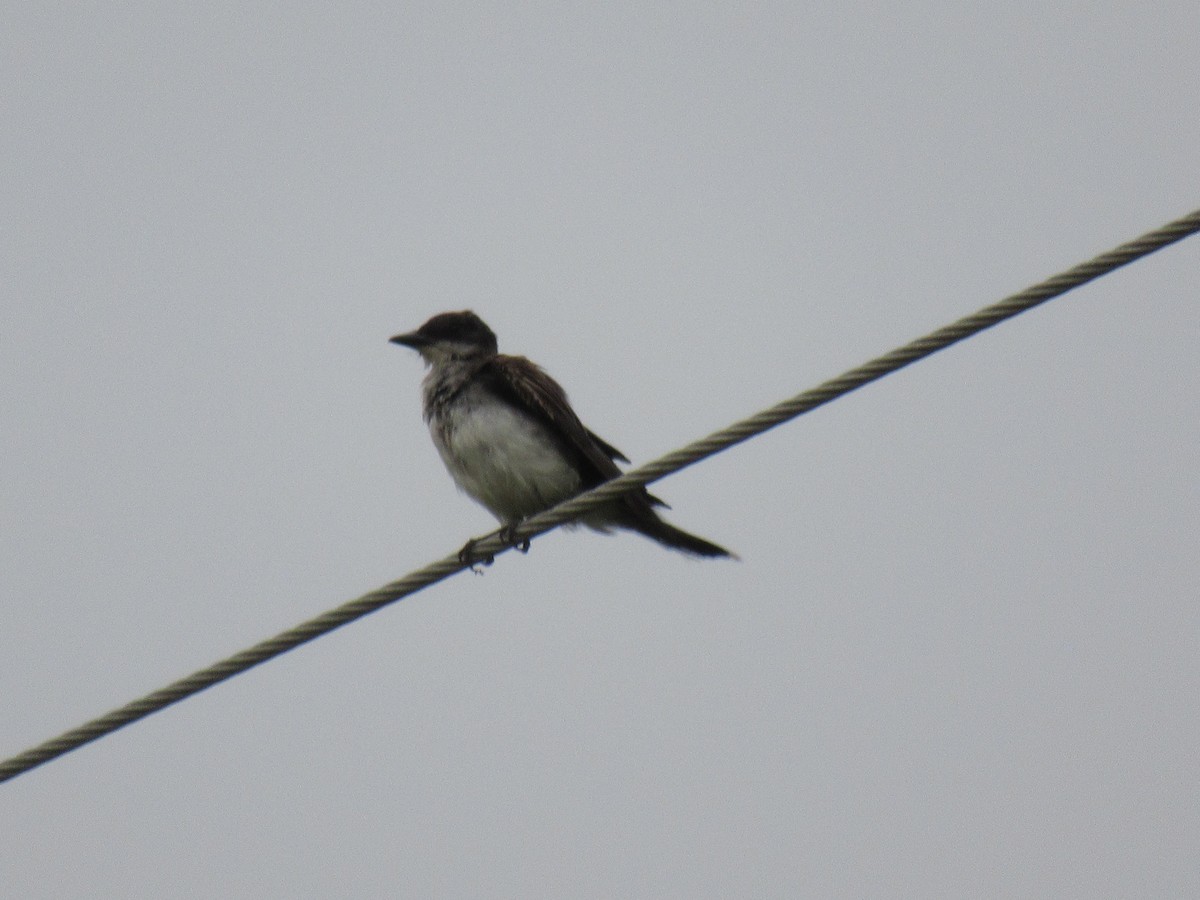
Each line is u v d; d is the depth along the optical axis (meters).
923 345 9.26
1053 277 8.99
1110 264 8.87
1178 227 8.75
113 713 9.66
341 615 9.95
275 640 9.84
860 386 9.45
